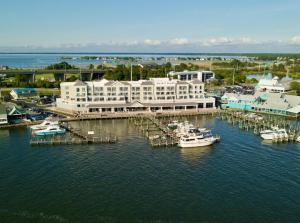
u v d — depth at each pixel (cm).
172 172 10075
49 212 7631
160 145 12838
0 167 10412
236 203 8094
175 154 11894
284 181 9400
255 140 13762
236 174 9925
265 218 7425
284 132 14150
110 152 12062
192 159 11325
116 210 7719
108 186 9012
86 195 8462
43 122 15912
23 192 8619
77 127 16012
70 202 8094
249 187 8988
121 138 13988
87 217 7419
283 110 19062
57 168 10350
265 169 10338
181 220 7312
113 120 17762
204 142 12875
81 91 19288
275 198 8350
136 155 11744
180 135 13800
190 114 19225
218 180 9462
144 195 8475
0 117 15762
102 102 19662
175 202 8112
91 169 10294
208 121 17688
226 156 11662
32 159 11212
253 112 19875
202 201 8181
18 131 15088
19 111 16962
